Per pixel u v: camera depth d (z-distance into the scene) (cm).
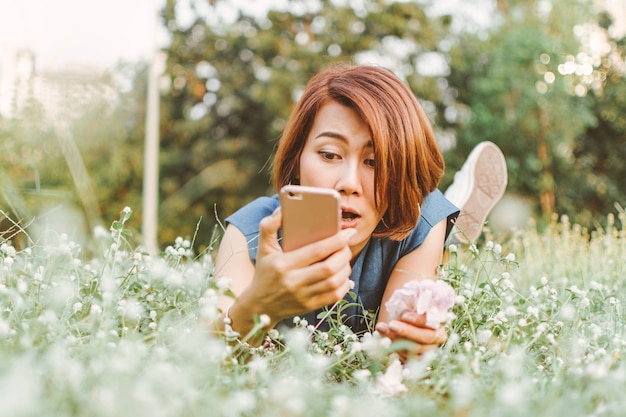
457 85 918
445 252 178
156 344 123
